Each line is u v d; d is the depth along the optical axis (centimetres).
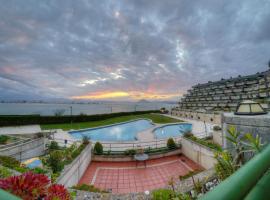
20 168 680
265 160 74
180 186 581
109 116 3697
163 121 3192
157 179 1002
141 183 959
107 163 1251
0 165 702
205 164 1102
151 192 569
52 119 2720
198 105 4806
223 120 545
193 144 1248
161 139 1702
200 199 48
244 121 458
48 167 752
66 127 2395
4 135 1452
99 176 1046
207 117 3184
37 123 2608
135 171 1116
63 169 773
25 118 2522
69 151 969
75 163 898
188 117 3806
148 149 1367
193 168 1147
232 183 54
